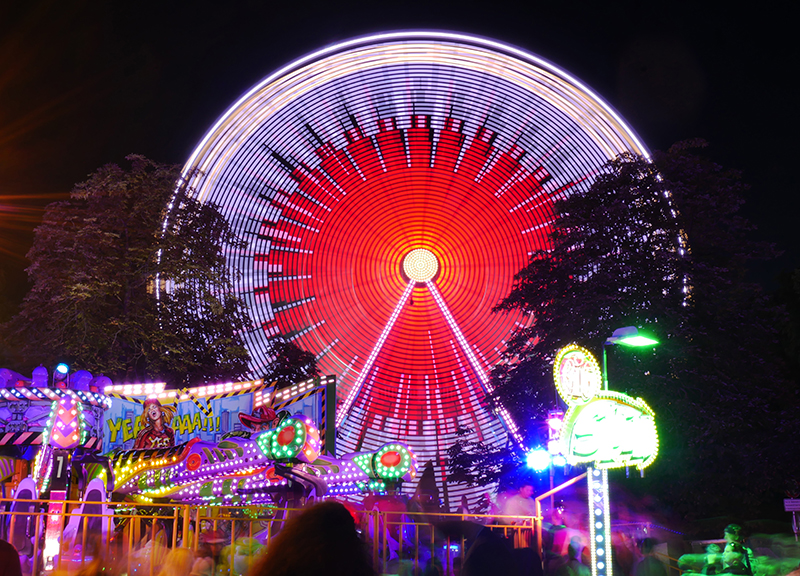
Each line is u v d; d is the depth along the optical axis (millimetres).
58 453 14086
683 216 29344
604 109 48750
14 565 4145
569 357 9125
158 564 10305
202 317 32781
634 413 8703
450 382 51938
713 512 27609
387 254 54594
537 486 28531
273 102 49875
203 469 15781
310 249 52688
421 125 52594
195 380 31594
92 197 30562
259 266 50031
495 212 53656
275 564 3049
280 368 39625
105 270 28719
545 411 28844
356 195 53781
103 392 19594
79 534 13195
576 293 28734
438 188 54375
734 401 25828
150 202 30734
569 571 10141
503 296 52844
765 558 15688
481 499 30266
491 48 50125
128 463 16281
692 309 27766
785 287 36906
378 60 50500
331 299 52781
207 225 33156
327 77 50312
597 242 28922
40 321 30453
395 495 17562
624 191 29453
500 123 51188
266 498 17031
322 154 51812
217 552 10492
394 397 51656
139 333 28625
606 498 8750
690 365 26641
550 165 50594
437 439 49719
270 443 15398
